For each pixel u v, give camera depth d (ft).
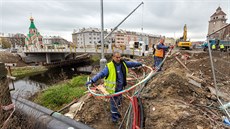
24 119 7.61
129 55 56.18
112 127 10.83
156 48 22.63
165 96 10.47
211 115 8.39
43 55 138.21
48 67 109.60
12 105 7.49
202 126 6.97
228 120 7.82
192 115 7.72
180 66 24.81
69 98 20.40
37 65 112.27
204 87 13.62
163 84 11.55
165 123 7.69
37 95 23.77
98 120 11.80
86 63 141.08
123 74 10.57
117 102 11.00
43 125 7.19
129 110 9.78
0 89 7.09
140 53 52.49
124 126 10.52
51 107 19.51
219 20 142.00
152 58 41.81
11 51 143.33
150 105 9.87
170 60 34.27
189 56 36.35
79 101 16.98
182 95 10.63
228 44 58.29
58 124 7.11
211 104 9.85
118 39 248.32
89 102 14.32
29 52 123.34
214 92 12.19
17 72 84.43
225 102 10.57
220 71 21.47
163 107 8.96
